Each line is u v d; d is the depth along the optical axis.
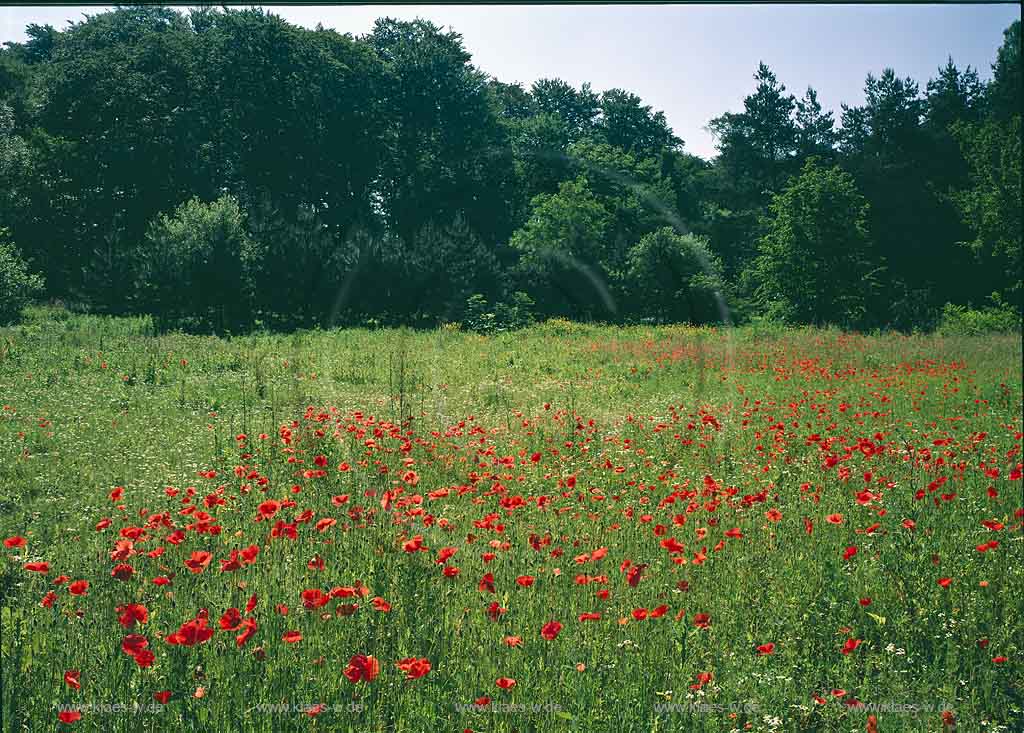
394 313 28.64
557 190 38.91
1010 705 3.92
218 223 32.53
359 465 7.63
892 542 5.70
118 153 43.62
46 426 9.98
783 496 7.03
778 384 16.02
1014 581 5.07
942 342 26.22
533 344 22.64
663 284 31.41
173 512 6.29
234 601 4.25
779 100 69.50
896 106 64.25
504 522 5.92
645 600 4.68
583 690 3.69
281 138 45.59
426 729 3.42
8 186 42.38
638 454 8.55
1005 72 52.66
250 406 12.09
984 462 8.32
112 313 34.69
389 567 4.73
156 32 49.00
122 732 3.30
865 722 3.62
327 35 49.78
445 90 49.50
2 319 27.75
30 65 61.00
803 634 4.47
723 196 67.19
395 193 47.12
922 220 56.16
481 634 4.15
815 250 44.00
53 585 4.61
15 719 3.27
